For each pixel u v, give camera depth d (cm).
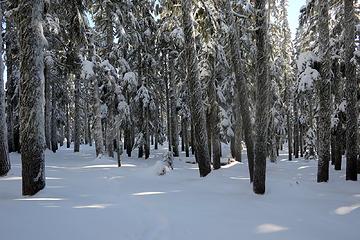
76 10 2200
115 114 2753
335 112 2036
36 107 1076
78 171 1748
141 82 2964
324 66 1450
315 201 1025
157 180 1476
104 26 2662
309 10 1781
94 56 2392
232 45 1447
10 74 2738
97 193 1127
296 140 4297
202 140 1548
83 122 6291
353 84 1541
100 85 2858
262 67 1141
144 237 676
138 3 2758
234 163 2303
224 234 706
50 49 2673
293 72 3609
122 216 812
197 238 680
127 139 3219
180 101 3450
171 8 1803
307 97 2255
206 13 1698
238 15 1459
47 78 2905
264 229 739
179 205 960
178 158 3030
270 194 1123
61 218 771
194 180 1433
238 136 2577
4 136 1420
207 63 2005
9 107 2816
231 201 1020
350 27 1572
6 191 1118
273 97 2994
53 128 3278
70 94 4531
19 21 1069
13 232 666
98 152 2442
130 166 2019
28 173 1062
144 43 2859
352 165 1502
